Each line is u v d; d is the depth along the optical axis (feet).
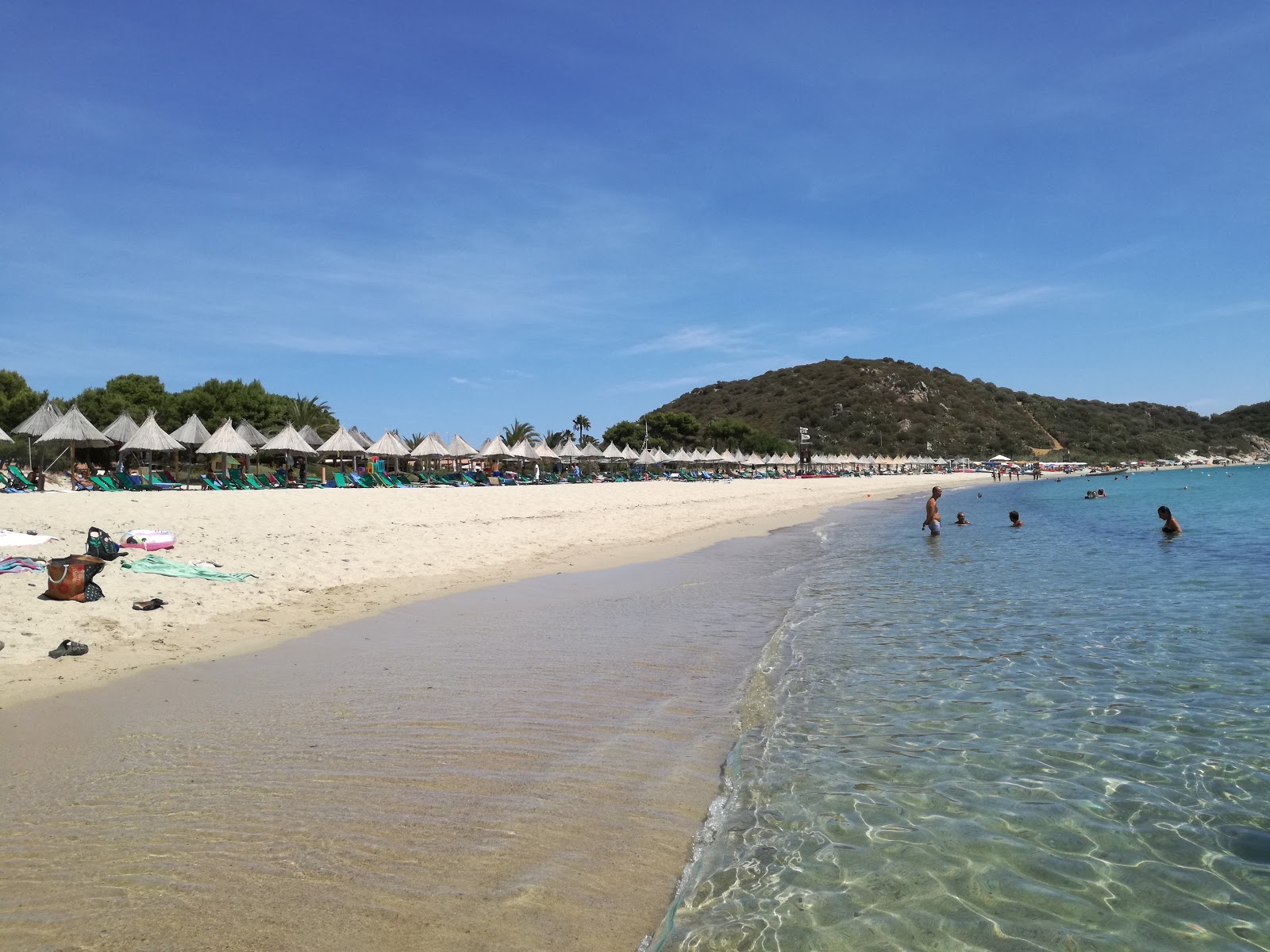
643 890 10.62
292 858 11.03
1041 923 10.11
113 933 9.12
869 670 22.45
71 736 15.93
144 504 63.05
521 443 169.37
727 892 10.69
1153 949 9.53
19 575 29.60
